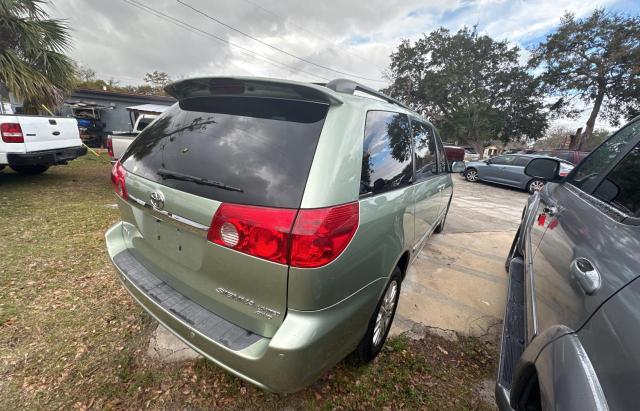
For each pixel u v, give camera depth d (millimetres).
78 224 3984
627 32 19344
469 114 26375
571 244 1284
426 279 3209
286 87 1406
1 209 4387
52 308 2311
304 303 1233
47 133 5602
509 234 5027
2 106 7164
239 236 1251
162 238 1638
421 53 29094
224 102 1630
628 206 1203
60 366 1819
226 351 1306
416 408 1734
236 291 1354
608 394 725
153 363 1880
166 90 1852
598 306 877
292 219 1193
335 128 1362
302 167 1272
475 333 2404
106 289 2576
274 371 1238
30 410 1562
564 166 9961
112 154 5820
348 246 1310
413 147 2301
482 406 1777
